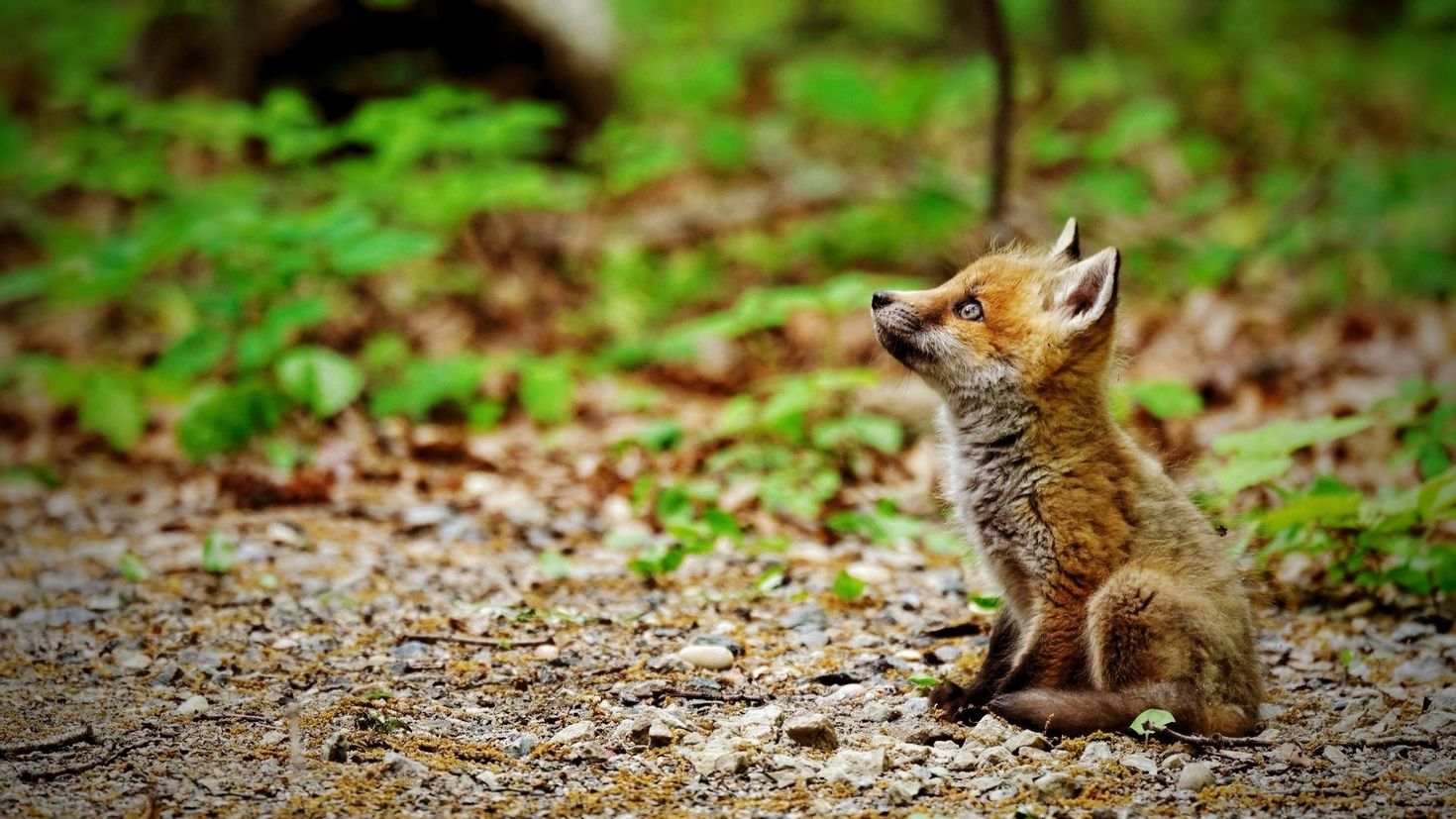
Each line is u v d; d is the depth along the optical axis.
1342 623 9.23
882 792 6.32
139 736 6.88
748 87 27.08
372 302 16.48
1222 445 10.12
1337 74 28.75
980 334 8.02
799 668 8.12
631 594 9.57
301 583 9.69
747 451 12.51
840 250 18.45
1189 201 20.03
